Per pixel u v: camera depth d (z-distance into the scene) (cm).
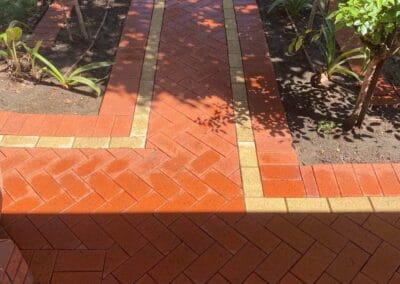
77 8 486
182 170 349
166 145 371
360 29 291
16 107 409
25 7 552
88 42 504
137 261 288
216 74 454
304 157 360
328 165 353
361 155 361
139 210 319
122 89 432
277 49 493
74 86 436
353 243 298
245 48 493
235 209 320
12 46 449
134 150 365
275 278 279
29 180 340
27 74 448
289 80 446
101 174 345
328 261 288
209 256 291
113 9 566
